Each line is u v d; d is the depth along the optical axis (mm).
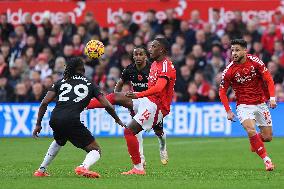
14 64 74875
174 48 72750
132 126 36750
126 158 48312
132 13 81250
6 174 37000
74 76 34906
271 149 54594
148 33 75625
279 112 67938
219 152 52812
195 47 71812
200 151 53719
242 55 39875
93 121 69312
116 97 42219
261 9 79875
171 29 75062
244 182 33125
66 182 32594
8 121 70125
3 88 72812
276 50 73500
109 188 30453
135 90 42875
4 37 79438
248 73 40250
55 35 76438
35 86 70875
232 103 68062
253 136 39688
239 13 74875
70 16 81750
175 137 67750
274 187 31219
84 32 75125
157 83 36000
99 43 42625
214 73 71250
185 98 70438
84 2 81812
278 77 70562
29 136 69562
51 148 35344
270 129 42156
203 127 68438
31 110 69875
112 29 81500
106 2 81625
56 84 34906
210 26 74562
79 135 34219
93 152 34375
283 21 77938
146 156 50125
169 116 68875
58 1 82000
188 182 33000
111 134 69000
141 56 41875
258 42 73250
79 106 34344
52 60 74875
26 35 77750
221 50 72875
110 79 69875
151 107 36656
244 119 40344
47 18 77625
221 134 68188
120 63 72688
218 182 33062
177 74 71125
